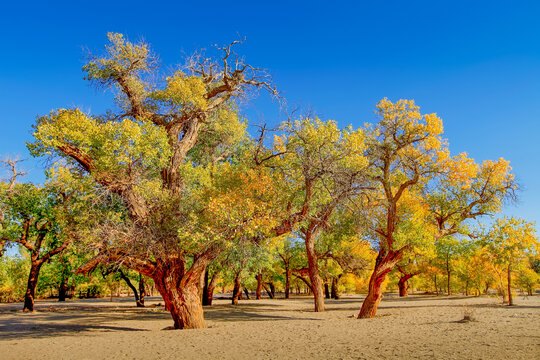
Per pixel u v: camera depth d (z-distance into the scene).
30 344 11.43
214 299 53.59
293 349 8.88
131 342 11.27
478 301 28.50
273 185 15.33
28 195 26.33
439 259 38.72
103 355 9.13
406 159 18.20
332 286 51.56
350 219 20.45
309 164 15.97
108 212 14.62
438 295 44.34
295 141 16.64
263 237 14.87
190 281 14.81
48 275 42.50
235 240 13.93
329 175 15.86
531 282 34.81
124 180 13.91
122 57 16.06
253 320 19.34
